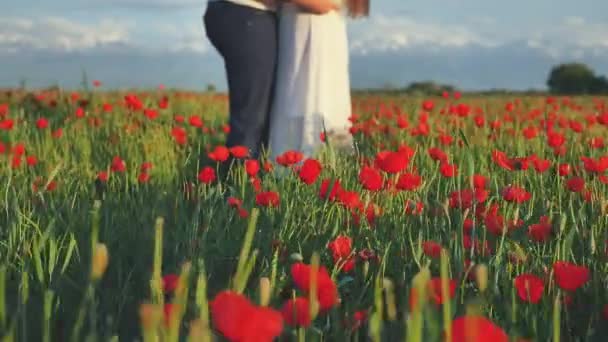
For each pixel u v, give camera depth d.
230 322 0.70
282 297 1.65
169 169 3.88
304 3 4.34
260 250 2.14
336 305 1.41
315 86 4.45
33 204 2.68
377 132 5.29
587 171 3.01
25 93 7.83
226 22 4.43
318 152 4.11
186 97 9.49
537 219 2.55
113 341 1.12
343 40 4.56
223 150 3.18
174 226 2.44
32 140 5.49
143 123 5.93
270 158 4.46
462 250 1.75
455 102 8.30
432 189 3.04
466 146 1.94
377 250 2.07
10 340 1.02
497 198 2.59
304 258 2.11
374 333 0.99
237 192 3.06
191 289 1.63
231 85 4.52
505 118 5.88
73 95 7.43
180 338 1.31
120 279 1.82
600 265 1.96
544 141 4.83
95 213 1.08
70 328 1.56
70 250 1.64
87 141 5.09
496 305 1.57
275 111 4.48
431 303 1.09
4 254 2.10
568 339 1.58
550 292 1.66
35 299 1.66
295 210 2.58
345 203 2.27
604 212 2.45
